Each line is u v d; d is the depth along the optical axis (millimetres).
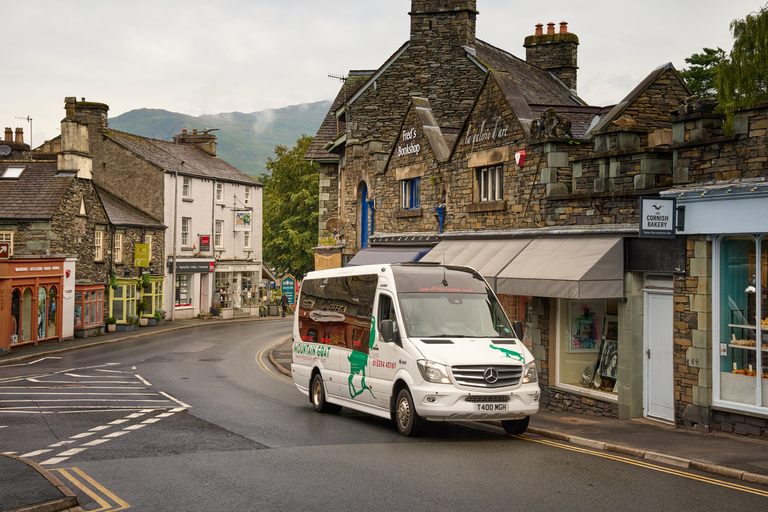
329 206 32531
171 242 49406
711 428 11992
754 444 10797
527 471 9336
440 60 28078
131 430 12773
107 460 10195
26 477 8719
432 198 21266
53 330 35062
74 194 37844
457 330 12578
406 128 22984
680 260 12438
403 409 12172
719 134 12180
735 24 21203
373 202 25891
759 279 11336
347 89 34750
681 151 12469
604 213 14336
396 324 12602
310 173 68625
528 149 16500
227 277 56500
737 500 7973
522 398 11719
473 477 9008
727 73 21031
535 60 28469
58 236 36250
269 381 21734
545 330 16016
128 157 48969
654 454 10070
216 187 54750
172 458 10297
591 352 15164
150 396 17812
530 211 16422
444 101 27859
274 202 70562
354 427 13195
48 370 24719
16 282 31172
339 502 7914
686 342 12359
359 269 14734
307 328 16656
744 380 11586
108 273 41875
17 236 35656
